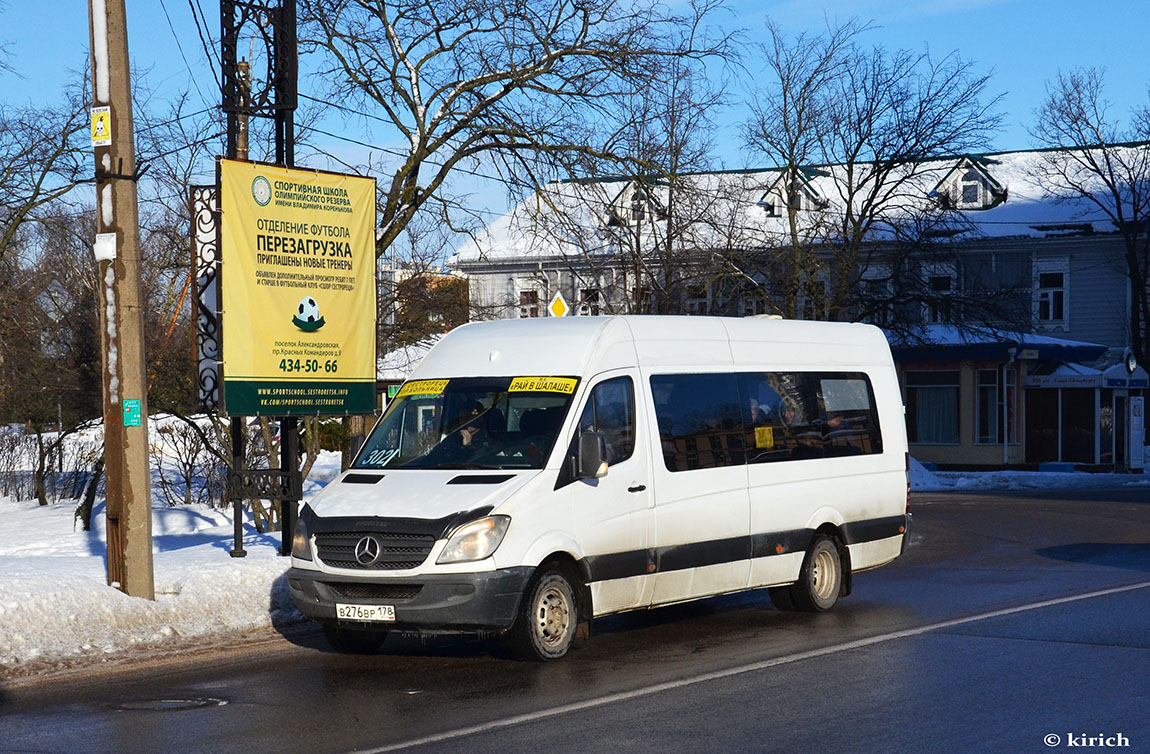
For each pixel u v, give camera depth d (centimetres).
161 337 2025
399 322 1992
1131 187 4750
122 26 1076
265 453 1947
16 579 1033
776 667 916
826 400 1264
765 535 1154
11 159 2142
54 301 2420
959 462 3884
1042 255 4997
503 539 911
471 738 710
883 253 3662
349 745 700
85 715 790
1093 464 3825
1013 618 1127
